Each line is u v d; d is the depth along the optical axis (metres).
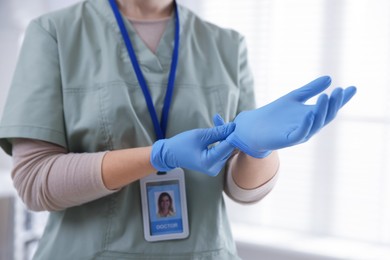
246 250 1.97
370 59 1.83
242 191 0.87
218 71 0.94
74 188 0.73
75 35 0.87
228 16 2.07
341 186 1.92
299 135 0.55
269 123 0.61
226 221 0.94
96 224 0.82
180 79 0.90
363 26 1.83
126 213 0.83
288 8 1.95
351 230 1.93
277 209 2.05
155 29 0.93
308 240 1.95
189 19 0.98
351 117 1.88
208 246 0.86
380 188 1.85
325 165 1.94
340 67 1.88
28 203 0.79
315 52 1.91
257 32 2.01
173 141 0.70
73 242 0.82
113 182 0.74
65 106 0.82
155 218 0.84
